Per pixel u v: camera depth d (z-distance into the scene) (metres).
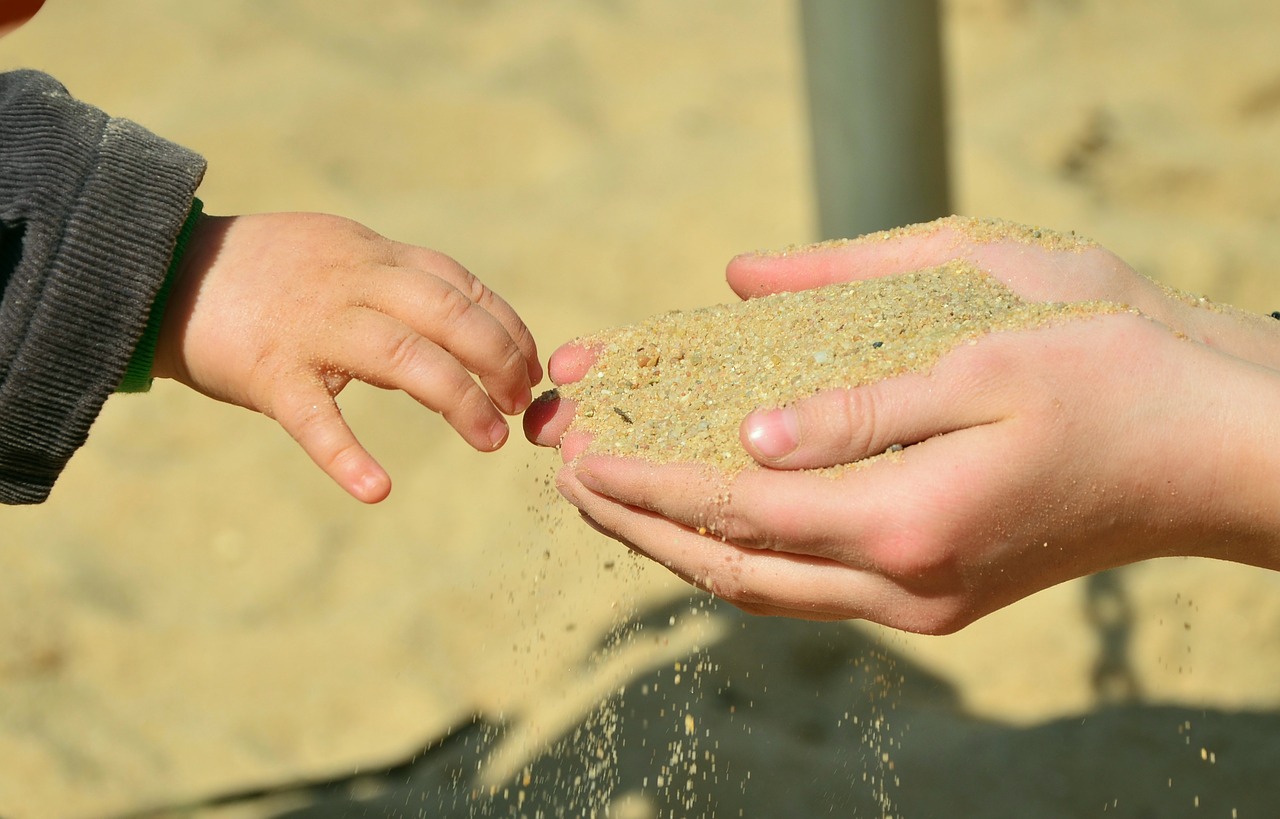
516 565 2.25
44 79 1.34
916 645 2.07
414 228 3.12
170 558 2.28
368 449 2.52
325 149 3.41
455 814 1.77
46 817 1.78
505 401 1.31
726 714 1.92
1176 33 3.97
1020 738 1.85
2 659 2.02
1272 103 3.60
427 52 3.98
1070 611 2.07
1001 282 1.40
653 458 1.17
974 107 3.65
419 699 2.00
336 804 1.82
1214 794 1.72
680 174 3.31
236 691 2.02
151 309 1.31
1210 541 1.17
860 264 1.49
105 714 1.96
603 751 1.86
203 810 1.81
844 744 1.87
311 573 2.26
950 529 1.09
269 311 1.31
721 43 4.09
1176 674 1.96
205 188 3.24
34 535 2.28
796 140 3.43
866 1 2.20
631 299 2.91
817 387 1.16
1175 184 3.30
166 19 3.99
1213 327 1.43
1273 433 1.11
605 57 3.97
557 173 3.40
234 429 2.57
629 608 2.15
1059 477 1.09
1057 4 4.17
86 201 1.27
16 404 1.26
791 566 1.16
